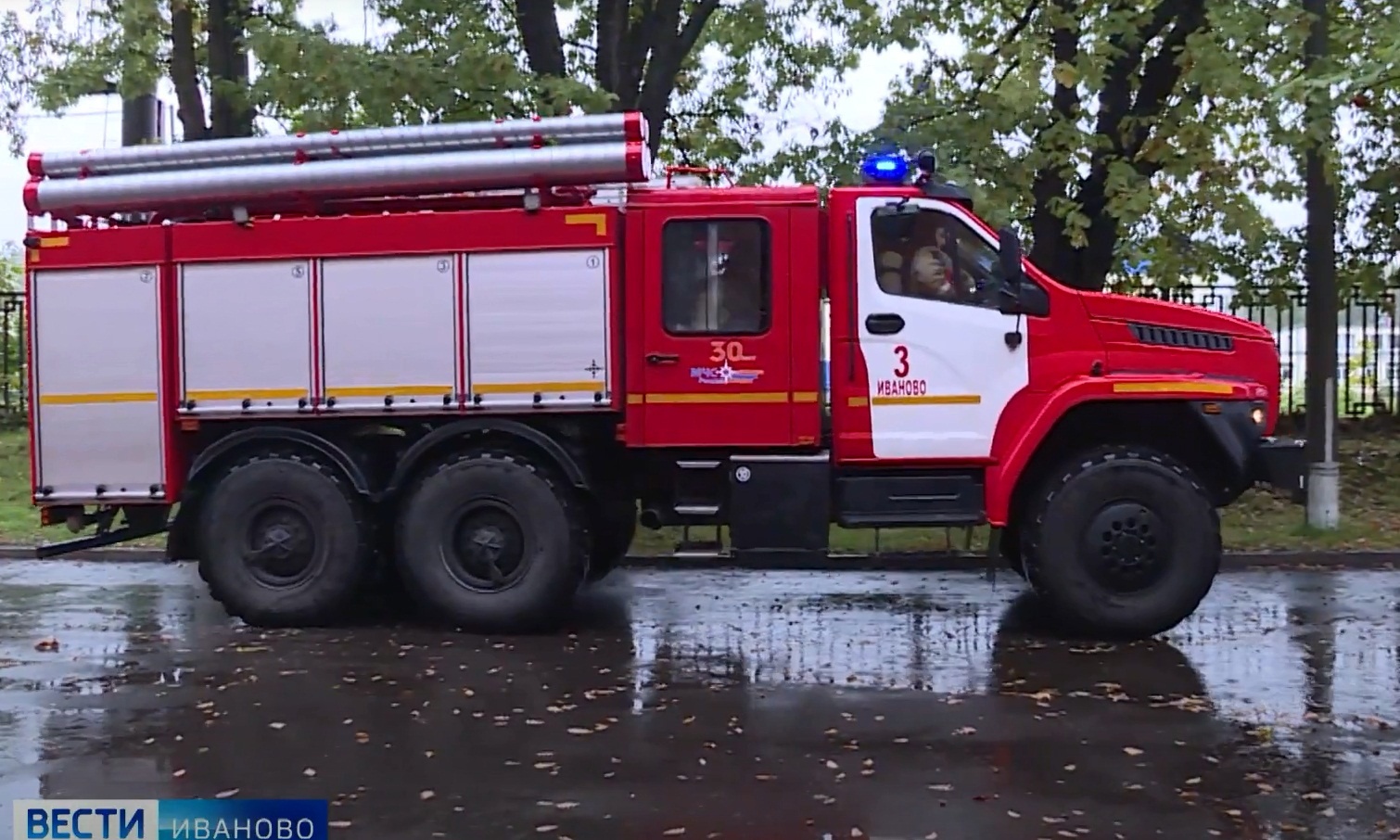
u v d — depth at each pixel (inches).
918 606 371.6
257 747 244.1
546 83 458.6
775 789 219.6
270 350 344.5
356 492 345.4
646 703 273.3
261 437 346.6
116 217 356.5
